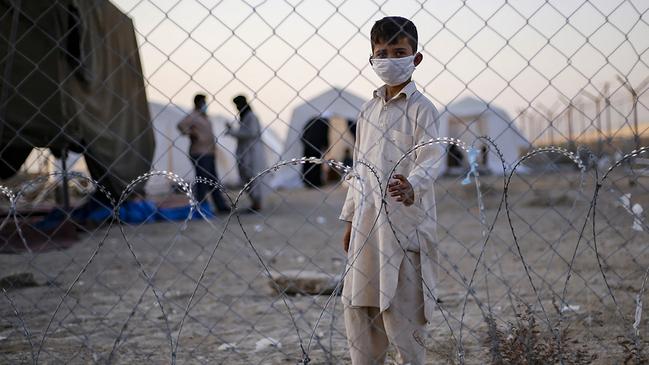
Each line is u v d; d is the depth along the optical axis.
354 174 2.81
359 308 3.19
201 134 12.30
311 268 6.88
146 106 10.85
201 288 5.95
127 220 10.30
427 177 3.00
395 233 2.86
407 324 3.08
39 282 6.09
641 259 6.09
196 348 4.00
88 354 3.92
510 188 14.89
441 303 5.06
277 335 4.36
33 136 7.57
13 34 5.78
